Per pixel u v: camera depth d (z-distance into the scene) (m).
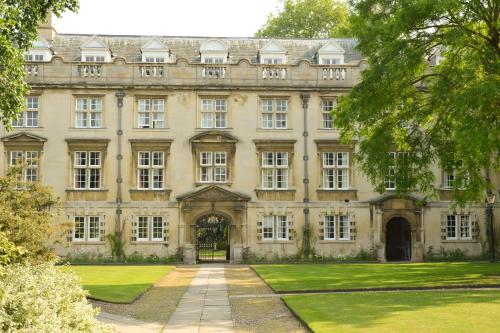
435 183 37.88
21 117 36.75
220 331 13.69
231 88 37.56
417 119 26.08
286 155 37.66
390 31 23.34
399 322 13.16
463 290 19.31
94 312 11.05
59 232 34.25
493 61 23.06
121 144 36.97
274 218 37.34
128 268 31.83
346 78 38.00
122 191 36.72
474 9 22.55
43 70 36.81
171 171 37.06
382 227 37.31
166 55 39.41
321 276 25.14
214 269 31.91
